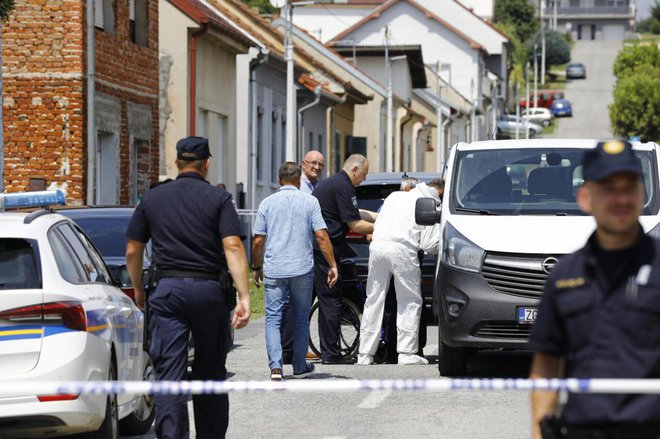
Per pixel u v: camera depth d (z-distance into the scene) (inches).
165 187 732.0
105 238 1099.3
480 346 1047.6
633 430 406.0
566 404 418.0
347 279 1223.5
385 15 7554.1
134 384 468.4
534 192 1127.0
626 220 406.6
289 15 2790.4
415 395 997.2
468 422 875.4
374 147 4938.5
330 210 1186.6
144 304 741.9
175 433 699.4
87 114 2010.3
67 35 1990.7
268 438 818.2
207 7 3265.3
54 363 683.4
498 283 1042.1
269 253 1051.9
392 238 1176.8
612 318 409.1
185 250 719.1
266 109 3373.5
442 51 7819.9
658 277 407.2
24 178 2007.9
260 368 1173.7
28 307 687.7
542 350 423.8
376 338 1191.6
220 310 721.6
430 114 6304.1
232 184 3043.8
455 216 1103.0
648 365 407.2
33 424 676.7
